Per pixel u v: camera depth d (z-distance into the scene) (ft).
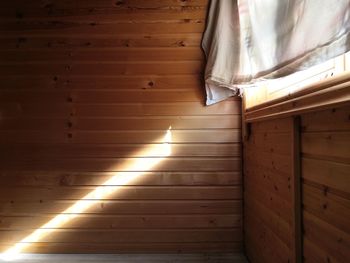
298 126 5.22
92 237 8.92
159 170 8.89
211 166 8.89
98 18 8.91
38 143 8.96
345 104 3.62
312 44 4.20
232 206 8.89
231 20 7.63
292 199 5.32
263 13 5.92
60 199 8.94
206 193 8.89
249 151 8.28
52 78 8.96
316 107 4.30
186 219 8.87
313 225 4.75
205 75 8.39
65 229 8.95
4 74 8.98
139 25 8.87
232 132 8.89
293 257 5.30
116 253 8.88
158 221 8.89
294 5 4.74
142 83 8.91
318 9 4.06
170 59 8.87
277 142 6.21
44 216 8.96
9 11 8.96
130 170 8.91
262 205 7.20
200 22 8.80
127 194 8.91
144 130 8.91
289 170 5.55
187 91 8.87
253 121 7.66
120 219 8.90
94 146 8.93
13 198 9.00
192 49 8.84
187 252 8.86
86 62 8.93
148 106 8.90
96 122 8.94
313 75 5.11
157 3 8.85
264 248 7.06
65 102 8.96
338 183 4.00
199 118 8.87
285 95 5.57
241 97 8.79
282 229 5.93
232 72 7.48
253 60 6.36
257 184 7.59
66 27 8.94
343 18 3.59
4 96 8.97
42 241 8.96
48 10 8.95
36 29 8.95
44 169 8.97
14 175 8.99
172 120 8.87
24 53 8.96
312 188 4.77
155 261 8.36
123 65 8.91
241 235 8.89
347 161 3.79
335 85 3.83
